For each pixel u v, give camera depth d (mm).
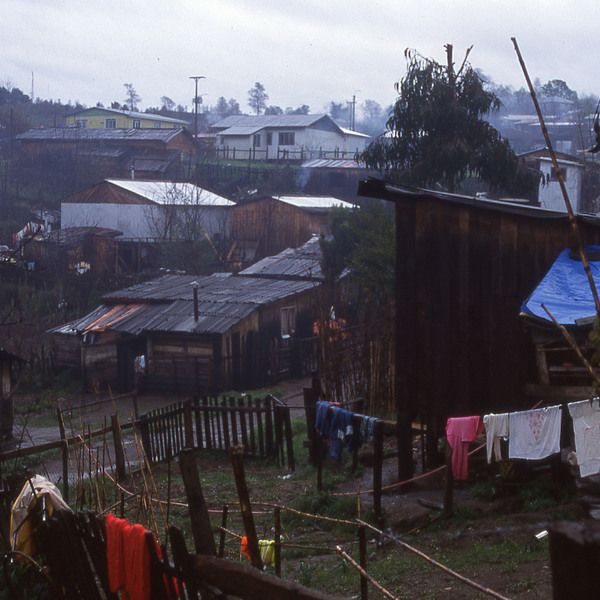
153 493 11891
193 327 26672
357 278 21625
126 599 5332
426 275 11703
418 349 11789
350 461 13164
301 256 37219
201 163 65375
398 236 11781
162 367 27453
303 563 8180
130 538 5164
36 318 34594
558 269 11117
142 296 30656
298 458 14180
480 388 11562
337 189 60750
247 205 48188
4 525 7133
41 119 99125
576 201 36781
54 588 6070
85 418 23688
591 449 8859
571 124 69125
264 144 72938
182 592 4914
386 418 15828
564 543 2422
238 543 9047
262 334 28359
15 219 53656
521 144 82125
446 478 9406
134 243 43844
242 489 4879
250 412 14172
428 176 21547
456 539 8695
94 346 28531
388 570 7805
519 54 3867
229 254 47156
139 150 68562
